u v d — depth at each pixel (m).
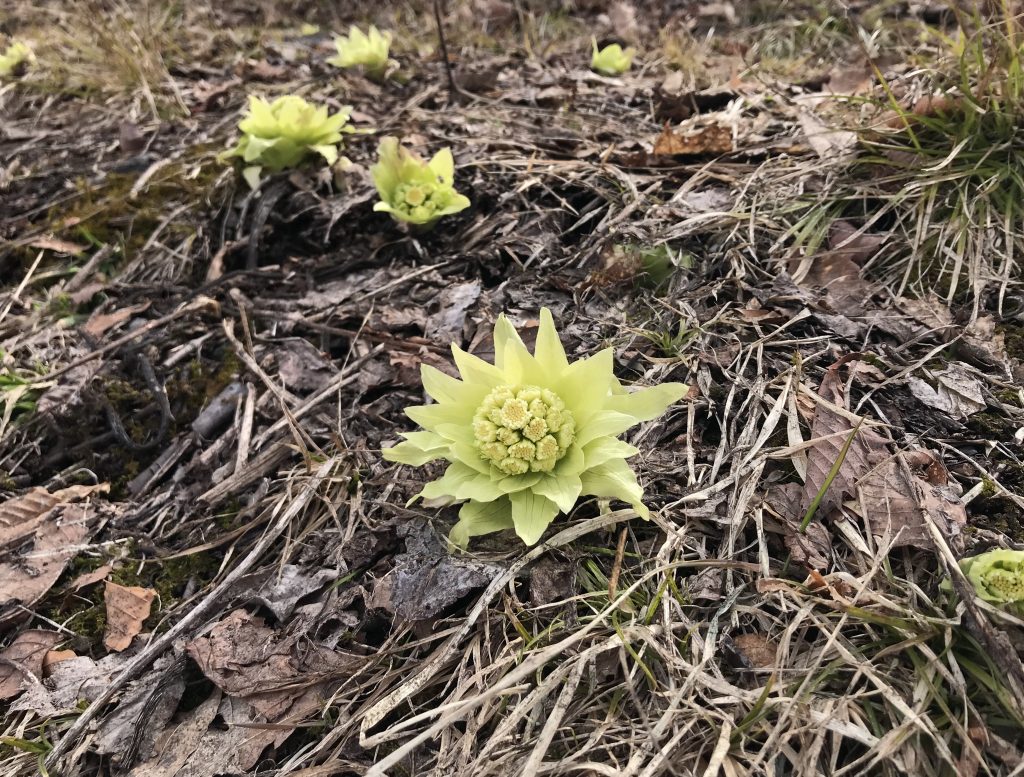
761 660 0.24
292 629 0.28
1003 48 0.39
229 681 0.27
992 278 0.35
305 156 0.51
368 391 0.37
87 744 0.26
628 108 0.58
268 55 0.76
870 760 0.22
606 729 0.23
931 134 0.42
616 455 0.26
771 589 0.25
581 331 0.37
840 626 0.23
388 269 0.44
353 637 0.28
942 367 0.32
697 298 0.37
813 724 0.22
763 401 0.31
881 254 0.38
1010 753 0.21
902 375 0.32
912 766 0.21
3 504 0.35
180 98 0.64
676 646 0.25
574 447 0.27
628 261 0.39
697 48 0.71
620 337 0.36
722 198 0.43
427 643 0.27
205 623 0.29
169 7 0.87
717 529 0.28
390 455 0.29
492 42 0.77
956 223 0.37
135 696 0.27
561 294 0.40
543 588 0.27
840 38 0.73
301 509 0.32
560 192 0.47
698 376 0.33
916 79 0.47
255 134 0.48
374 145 0.54
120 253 0.48
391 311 0.41
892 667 0.23
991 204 0.38
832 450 0.29
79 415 0.38
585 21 0.86
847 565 0.26
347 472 0.33
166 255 0.48
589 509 0.29
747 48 0.74
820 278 0.37
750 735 0.23
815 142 0.45
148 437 0.38
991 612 0.23
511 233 0.44
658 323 0.37
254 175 0.48
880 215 0.39
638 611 0.26
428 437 0.29
